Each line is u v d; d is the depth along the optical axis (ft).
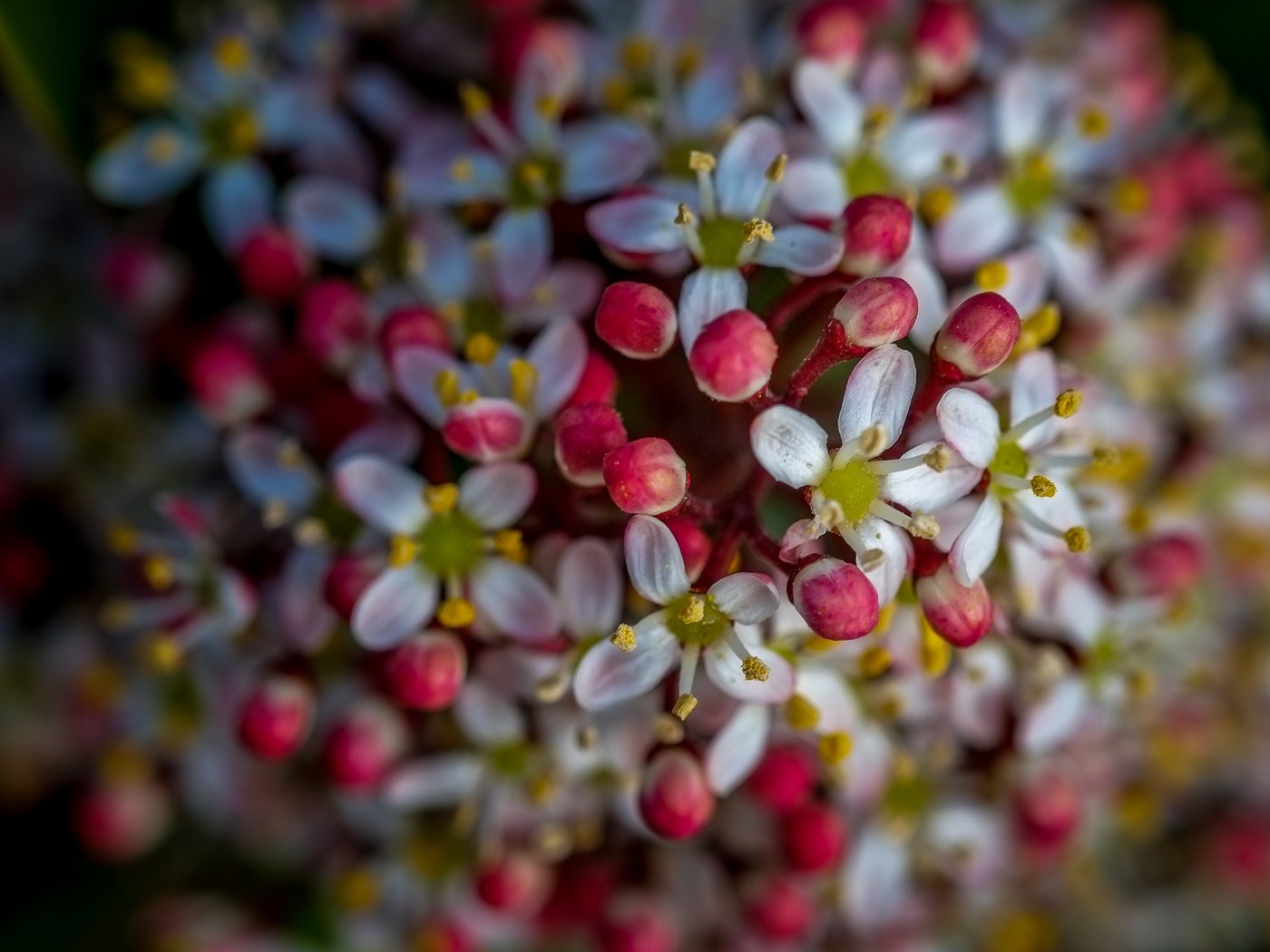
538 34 0.32
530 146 0.30
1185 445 0.36
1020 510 0.27
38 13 0.33
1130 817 0.36
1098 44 0.39
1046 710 0.30
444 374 0.27
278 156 0.34
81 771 0.39
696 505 0.25
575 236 0.30
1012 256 0.30
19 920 0.37
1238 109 0.42
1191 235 0.38
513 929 0.34
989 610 0.26
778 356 0.27
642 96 0.32
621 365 0.27
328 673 0.31
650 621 0.26
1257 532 0.37
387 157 0.33
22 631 0.39
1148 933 0.42
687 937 0.33
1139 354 0.34
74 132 0.34
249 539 0.32
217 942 0.36
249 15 0.36
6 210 0.39
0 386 0.39
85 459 0.38
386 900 0.34
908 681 0.29
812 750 0.29
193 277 0.36
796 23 0.31
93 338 0.37
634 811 0.29
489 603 0.28
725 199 0.27
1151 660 0.33
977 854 0.32
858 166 0.30
